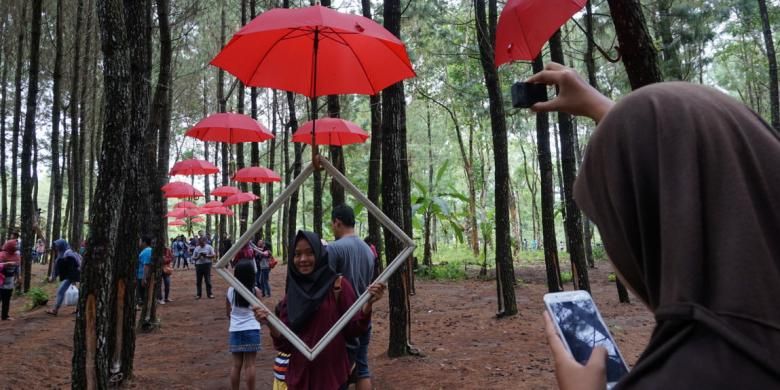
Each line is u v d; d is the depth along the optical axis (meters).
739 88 29.55
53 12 20.34
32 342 9.17
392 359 7.43
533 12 3.51
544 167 10.33
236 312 5.65
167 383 7.04
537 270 21.77
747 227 0.64
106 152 4.50
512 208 30.70
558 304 1.21
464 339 8.65
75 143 18.95
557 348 0.90
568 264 24.47
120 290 6.52
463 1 18.55
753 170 0.68
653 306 0.72
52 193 30.88
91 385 4.31
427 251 21.38
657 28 15.73
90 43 20.84
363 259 4.82
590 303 1.24
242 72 3.88
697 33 14.84
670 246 0.65
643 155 0.71
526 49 3.59
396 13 7.45
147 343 9.88
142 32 6.36
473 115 24.03
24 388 6.71
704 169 0.68
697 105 0.72
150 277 10.98
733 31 21.61
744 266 0.62
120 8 4.65
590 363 0.82
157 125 10.47
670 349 0.63
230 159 27.33
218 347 9.52
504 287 10.25
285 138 23.66
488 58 10.15
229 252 3.03
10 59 22.78
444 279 18.83
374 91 3.96
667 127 0.71
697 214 0.65
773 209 0.67
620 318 10.02
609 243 0.76
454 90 20.39
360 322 3.37
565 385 0.83
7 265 11.88
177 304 14.96
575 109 1.23
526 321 9.77
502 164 10.26
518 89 1.32
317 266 3.44
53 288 17.86
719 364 0.59
